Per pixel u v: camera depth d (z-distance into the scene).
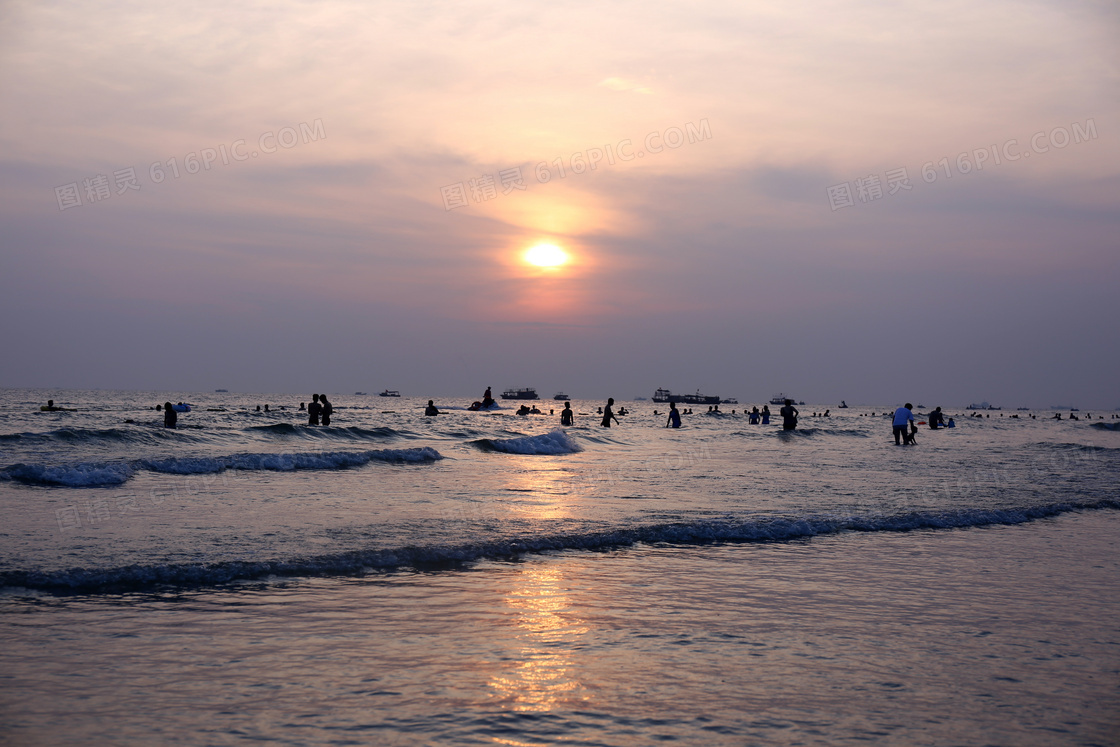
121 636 5.59
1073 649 5.90
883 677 5.11
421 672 4.99
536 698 4.57
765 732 4.14
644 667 5.19
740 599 7.20
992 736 4.18
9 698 4.37
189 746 3.81
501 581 7.65
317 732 4.00
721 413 81.44
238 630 5.81
